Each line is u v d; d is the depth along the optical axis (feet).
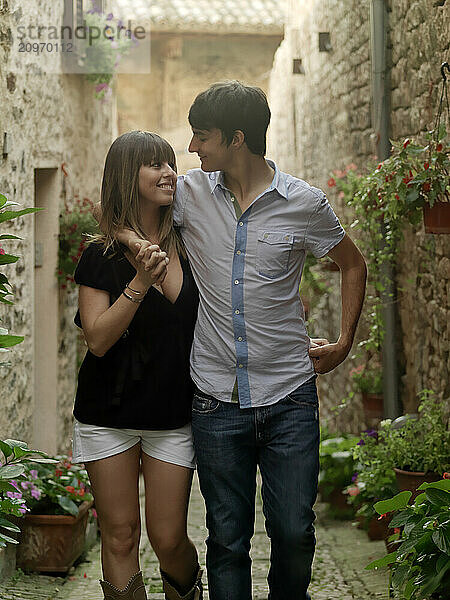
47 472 17.31
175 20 50.06
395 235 19.70
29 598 14.83
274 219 10.59
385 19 21.47
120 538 11.03
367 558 18.02
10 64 17.20
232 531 10.73
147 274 10.27
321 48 29.58
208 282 10.70
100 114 28.94
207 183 10.78
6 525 12.12
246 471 10.84
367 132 23.97
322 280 31.04
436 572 11.72
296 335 10.78
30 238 19.20
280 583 10.68
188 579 11.63
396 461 17.19
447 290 16.99
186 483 11.10
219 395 10.66
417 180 14.87
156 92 52.65
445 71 16.22
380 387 22.45
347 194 23.58
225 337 10.61
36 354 22.02
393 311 21.34
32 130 19.24
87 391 10.98
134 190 10.68
